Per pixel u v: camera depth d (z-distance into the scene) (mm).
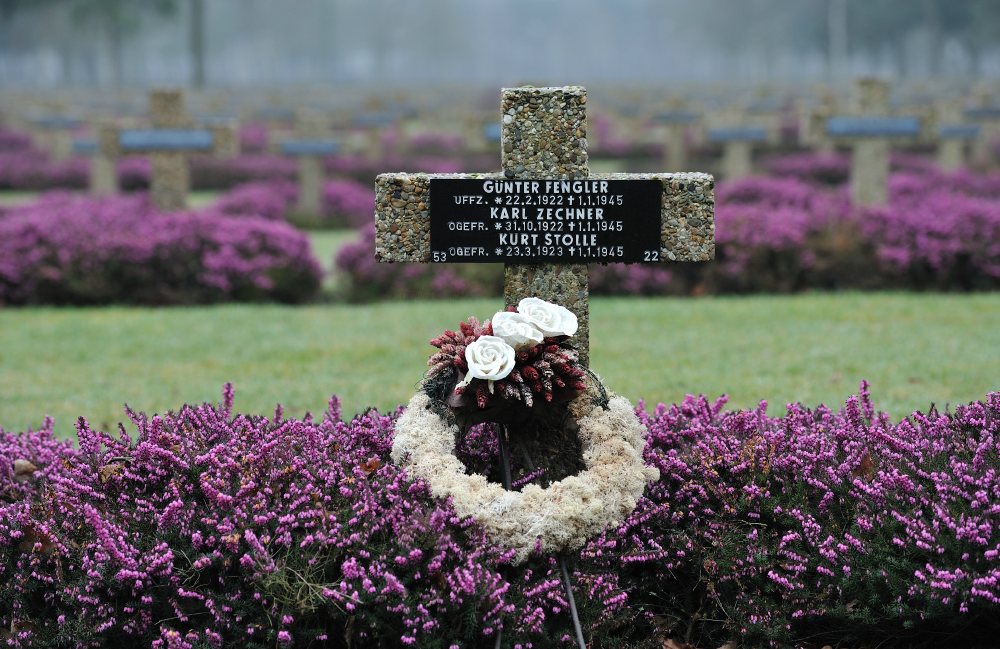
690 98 41594
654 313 10984
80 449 5082
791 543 4426
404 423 4605
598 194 4910
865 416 5078
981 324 10109
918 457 4594
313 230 21172
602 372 8453
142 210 14055
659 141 30562
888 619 4281
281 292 13156
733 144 22219
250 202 20344
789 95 44281
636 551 4449
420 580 4141
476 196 4922
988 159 28500
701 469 4660
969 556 4125
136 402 7938
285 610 4043
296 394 7977
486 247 4953
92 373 8914
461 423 4648
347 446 4852
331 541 4137
